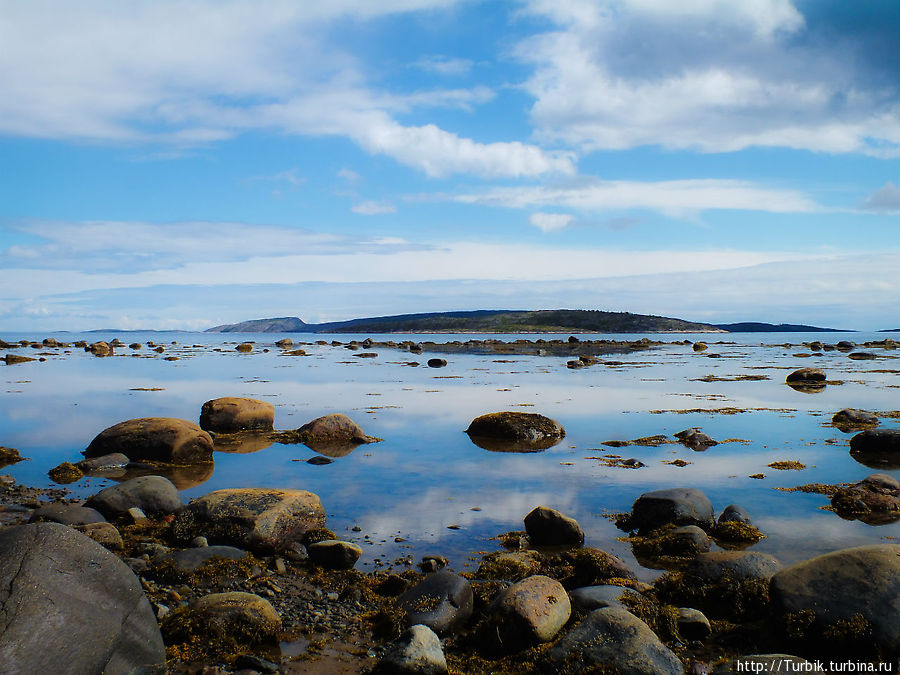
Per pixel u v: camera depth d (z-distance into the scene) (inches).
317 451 788.6
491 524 497.7
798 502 560.4
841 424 976.3
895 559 319.0
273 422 959.0
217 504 459.2
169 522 492.1
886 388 1540.4
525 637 303.0
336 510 533.6
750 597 346.3
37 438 875.4
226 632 310.7
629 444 819.4
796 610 311.0
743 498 572.7
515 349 4261.8
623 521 509.7
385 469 685.9
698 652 307.0
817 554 432.5
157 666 262.5
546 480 637.3
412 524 496.7
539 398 1337.4
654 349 4288.9
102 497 510.9
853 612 299.3
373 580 383.9
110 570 267.9
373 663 291.1
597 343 5260.8
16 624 225.8
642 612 324.8
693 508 483.5
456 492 592.4
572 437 879.1
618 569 390.0
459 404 1240.8
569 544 454.9
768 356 3206.2
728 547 451.2
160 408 1173.1
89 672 233.0
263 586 376.8
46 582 243.3
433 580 347.6
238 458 750.5
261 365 2527.1
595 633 291.4
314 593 370.6
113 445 738.2
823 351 3816.4
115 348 4360.2
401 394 1425.9
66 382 1715.1
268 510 451.5
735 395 1392.7
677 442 833.5
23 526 266.8
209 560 401.4
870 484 561.9
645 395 1393.9
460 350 4128.9
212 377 1913.1
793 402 1263.5
